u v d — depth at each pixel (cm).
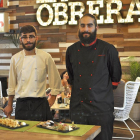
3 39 847
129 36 744
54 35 802
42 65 323
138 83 490
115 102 512
